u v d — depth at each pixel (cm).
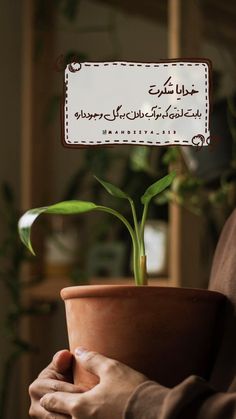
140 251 88
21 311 238
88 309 85
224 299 88
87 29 257
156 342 82
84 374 84
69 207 89
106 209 89
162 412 70
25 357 240
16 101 273
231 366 86
